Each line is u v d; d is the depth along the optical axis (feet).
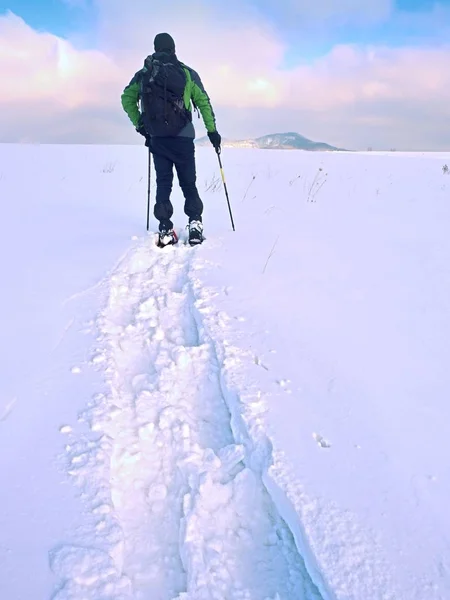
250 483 6.09
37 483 5.71
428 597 4.59
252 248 13.80
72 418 6.81
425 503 5.56
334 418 6.86
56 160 36.47
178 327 9.79
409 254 13.66
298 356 8.34
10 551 4.90
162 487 6.16
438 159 47.52
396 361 8.29
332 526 5.24
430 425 6.78
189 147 13.93
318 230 16.19
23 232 15.06
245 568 5.32
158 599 5.00
